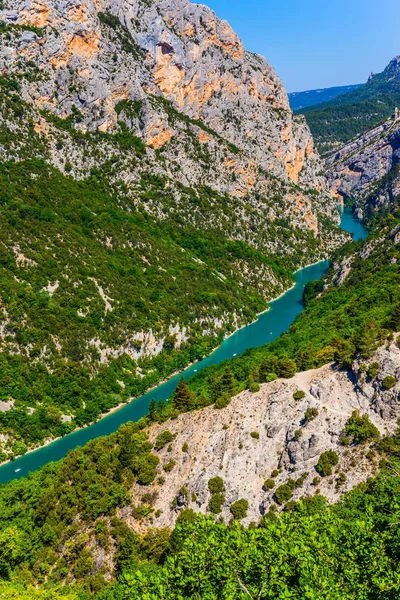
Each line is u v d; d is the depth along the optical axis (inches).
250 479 3312.0
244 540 1534.2
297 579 1424.7
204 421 3750.0
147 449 3727.9
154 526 3218.5
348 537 1627.7
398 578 1347.2
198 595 1405.0
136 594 1435.8
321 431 3307.1
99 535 3147.1
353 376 3587.6
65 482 3627.0
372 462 2979.8
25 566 3031.5
